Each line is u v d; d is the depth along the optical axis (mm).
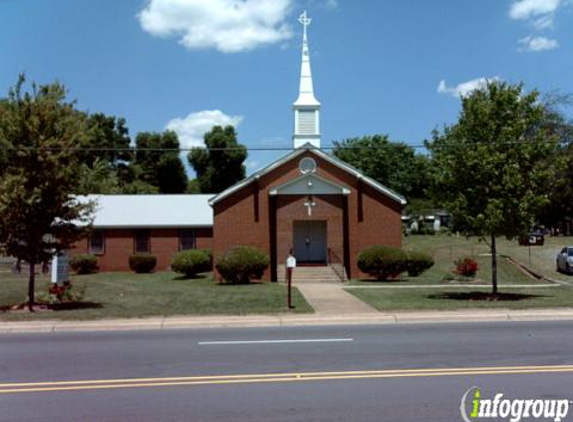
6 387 8203
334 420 6469
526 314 15766
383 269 29953
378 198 32469
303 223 33344
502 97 19516
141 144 71812
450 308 16953
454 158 19578
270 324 15062
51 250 18469
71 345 11977
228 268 28266
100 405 7215
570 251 33906
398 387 7914
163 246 40719
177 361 9977
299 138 35312
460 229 20094
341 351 10750
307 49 36156
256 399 7379
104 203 42688
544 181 19703
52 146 17672
